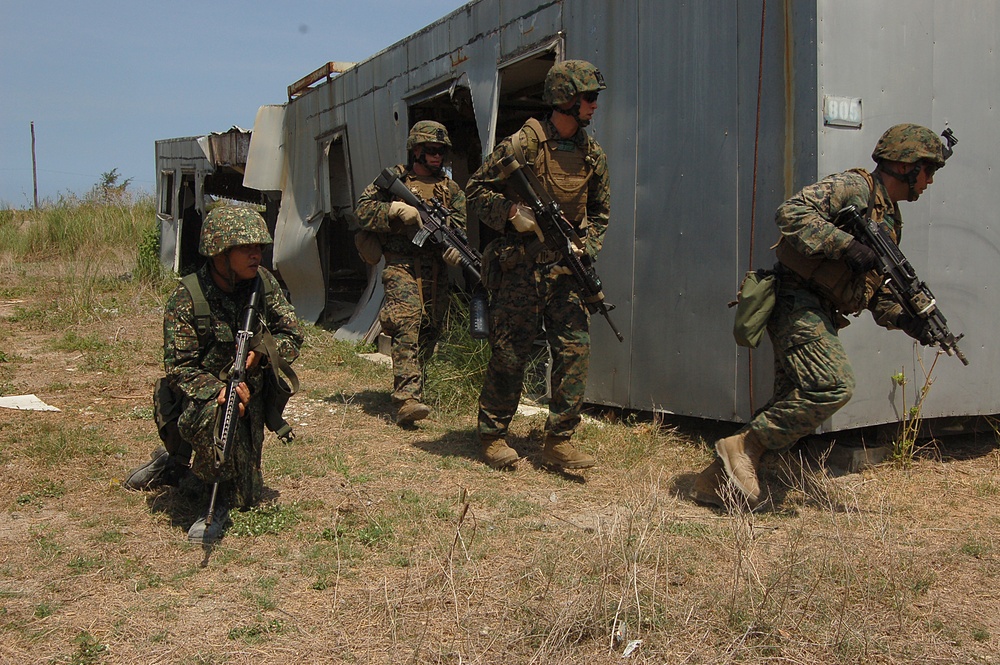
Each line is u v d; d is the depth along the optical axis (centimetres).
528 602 314
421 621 304
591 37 609
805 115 474
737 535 354
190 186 1595
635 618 301
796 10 475
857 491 466
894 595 324
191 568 352
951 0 525
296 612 314
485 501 438
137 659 280
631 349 590
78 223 1872
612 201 599
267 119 1209
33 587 332
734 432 559
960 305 547
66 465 485
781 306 410
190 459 409
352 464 502
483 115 721
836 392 394
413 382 597
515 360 485
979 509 445
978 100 543
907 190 410
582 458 482
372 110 934
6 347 858
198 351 379
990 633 307
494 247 486
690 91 539
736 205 514
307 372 780
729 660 280
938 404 539
